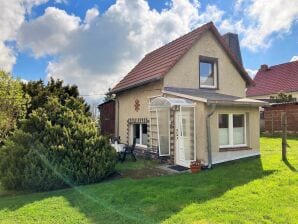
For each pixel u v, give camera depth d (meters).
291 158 12.39
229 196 7.50
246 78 17.03
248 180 9.03
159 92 14.42
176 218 6.23
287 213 6.27
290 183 8.48
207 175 9.98
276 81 37.00
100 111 22.70
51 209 7.18
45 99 16.03
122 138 18.92
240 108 13.31
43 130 10.25
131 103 17.75
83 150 10.05
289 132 24.83
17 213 6.98
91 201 7.66
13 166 9.25
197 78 15.12
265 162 11.77
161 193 7.99
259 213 6.33
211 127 12.16
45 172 9.10
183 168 12.02
